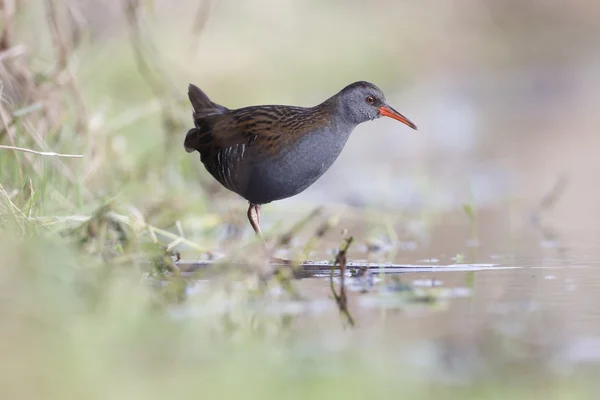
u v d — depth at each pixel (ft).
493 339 24.64
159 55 57.16
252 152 36.52
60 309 26.55
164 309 27.81
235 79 82.33
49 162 37.63
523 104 90.07
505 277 32.58
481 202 50.96
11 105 38.06
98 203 37.93
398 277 31.68
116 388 21.06
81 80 48.52
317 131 36.88
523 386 21.40
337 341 24.77
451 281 31.96
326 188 54.60
